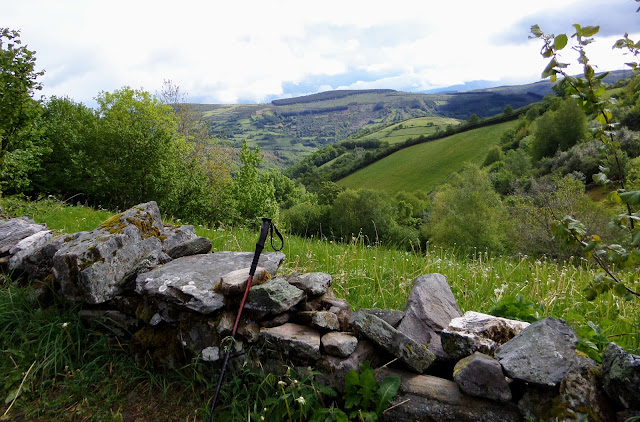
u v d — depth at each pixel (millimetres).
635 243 2559
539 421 2475
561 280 5797
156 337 3668
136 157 19250
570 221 3018
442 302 3756
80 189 23516
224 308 3496
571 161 54188
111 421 3186
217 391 2850
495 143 119312
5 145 10016
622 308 5031
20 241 5273
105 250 4004
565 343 2650
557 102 103938
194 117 36656
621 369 2420
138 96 32688
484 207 34781
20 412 3344
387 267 6531
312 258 6777
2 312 4230
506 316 3959
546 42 2869
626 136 45688
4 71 9188
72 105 33500
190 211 20641
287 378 3104
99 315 4047
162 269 4035
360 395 2893
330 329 3375
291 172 194375
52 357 3752
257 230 10742
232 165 33312
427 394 2807
